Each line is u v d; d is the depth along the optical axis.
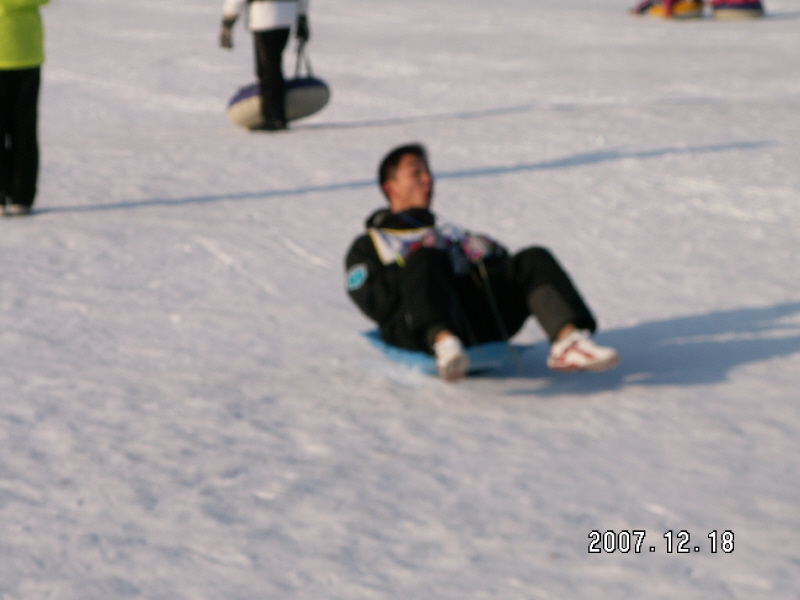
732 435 6.07
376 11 57.94
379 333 7.70
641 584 4.36
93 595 4.34
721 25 50.31
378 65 34.81
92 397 6.98
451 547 4.71
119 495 5.34
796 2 66.12
